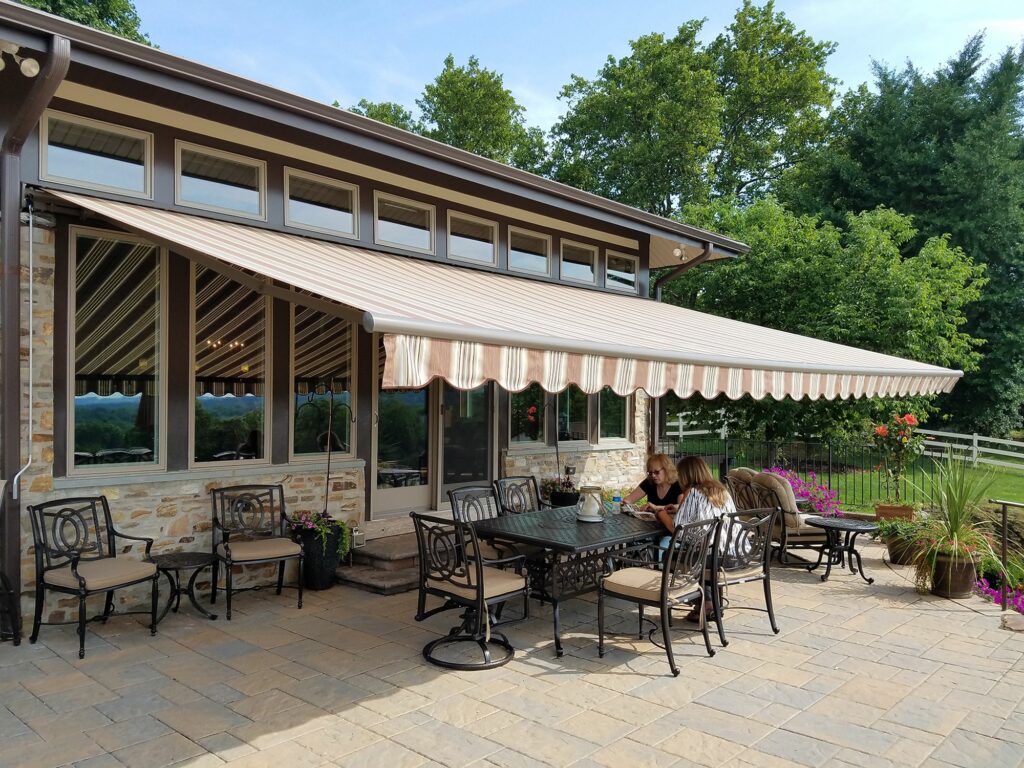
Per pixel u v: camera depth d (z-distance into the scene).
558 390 6.53
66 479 7.95
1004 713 5.95
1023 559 11.07
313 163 10.21
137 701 6.02
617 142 34.03
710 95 31.09
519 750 5.23
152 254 8.78
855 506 15.48
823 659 7.22
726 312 24.80
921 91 31.47
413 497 12.23
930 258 23.89
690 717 5.83
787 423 22.25
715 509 7.93
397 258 10.95
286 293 8.14
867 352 13.74
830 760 5.14
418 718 5.75
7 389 7.39
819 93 34.12
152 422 8.80
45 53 6.80
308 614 8.57
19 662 6.89
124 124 8.41
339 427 10.77
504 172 11.74
